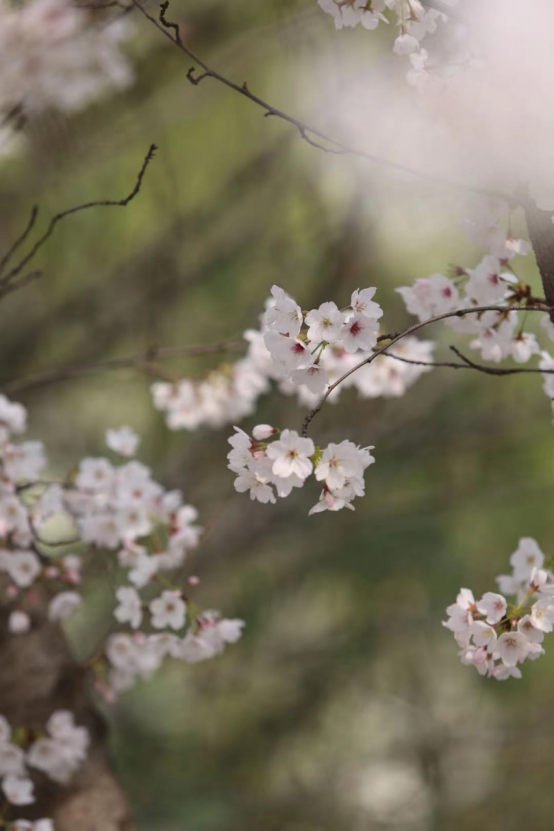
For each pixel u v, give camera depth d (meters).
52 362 8.80
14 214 7.96
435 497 9.12
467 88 2.58
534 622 2.64
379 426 8.73
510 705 10.23
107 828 4.14
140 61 7.04
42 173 7.38
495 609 2.64
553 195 2.57
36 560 4.07
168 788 8.74
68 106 4.70
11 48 4.20
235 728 9.51
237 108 7.77
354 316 2.36
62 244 8.27
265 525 8.74
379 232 7.37
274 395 8.48
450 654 9.70
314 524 8.98
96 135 7.17
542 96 2.45
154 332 8.12
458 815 10.17
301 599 9.50
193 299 8.52
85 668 4.25
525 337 3.22
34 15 4.18
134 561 4.18
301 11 6.34
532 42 2.42
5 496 4.01
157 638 3.94
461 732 10.02
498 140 2.59
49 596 4.32
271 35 6.80
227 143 8.06
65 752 4.05
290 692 9.62
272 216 8.41
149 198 8.09
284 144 7.73
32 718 4.11
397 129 3.71
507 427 8.95
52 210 7.93
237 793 9.18
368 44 6.05
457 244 7.29
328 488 2.32
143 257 8.46
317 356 2.35
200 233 8.34
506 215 3.00
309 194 8.00
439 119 2.70
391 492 9.11
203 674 9.45
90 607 7.43
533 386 8.88
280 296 2.33
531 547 3.13
